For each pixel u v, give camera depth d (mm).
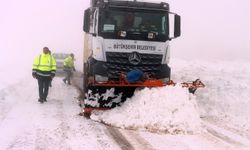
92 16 11523
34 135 8164
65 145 7598
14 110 10594
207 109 11719
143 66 10836
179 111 9336
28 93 13898
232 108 11664
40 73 11922
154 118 9180
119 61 10711
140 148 7648
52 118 9805
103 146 7672
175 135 8781
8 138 7871
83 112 10289
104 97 10180
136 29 10883
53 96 13523
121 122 9281
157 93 9578
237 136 8891
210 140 8430
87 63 12648
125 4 10914
